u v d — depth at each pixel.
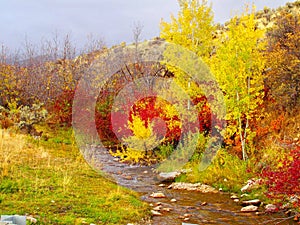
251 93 14.45
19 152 13.52
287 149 12.41
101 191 10.34
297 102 16.41
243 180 12.35
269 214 9.58
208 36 16.28
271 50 19.83
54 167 11.94
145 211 9.36
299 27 19.83
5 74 27.80
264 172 9.83
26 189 9.17
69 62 29.77
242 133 14.82
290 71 16.98
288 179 8.84
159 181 13.34
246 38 13.79
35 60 33.50
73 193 9.52
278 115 15.72
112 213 8.53
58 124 21.08
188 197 11.41
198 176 13.37
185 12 16.00
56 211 8.04
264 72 17.84
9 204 8.00
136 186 12.41
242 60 13.78
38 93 27.36
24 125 20.30
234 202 10.86
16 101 25.47
